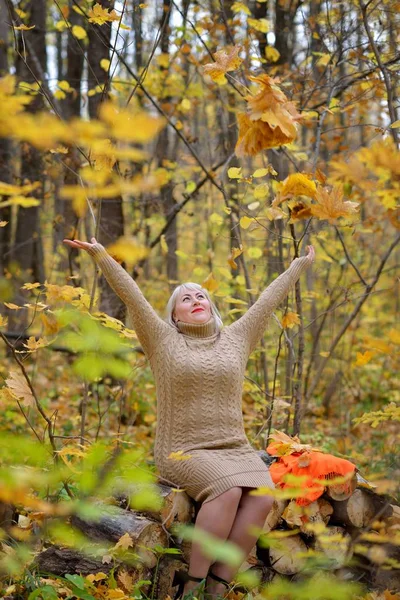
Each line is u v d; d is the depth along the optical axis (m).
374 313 9.23
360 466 4.93
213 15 5.87
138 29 6.45
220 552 1.75
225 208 4.32
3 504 2.80
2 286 1.36
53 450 2.73
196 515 3.14
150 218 6.25
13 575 2.60
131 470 1.66
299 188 2.91
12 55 8.23
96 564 2.84
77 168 5.39
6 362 6.90
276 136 2.65
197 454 3.07
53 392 6.72
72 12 7.23
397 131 4.04
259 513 2.95
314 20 5.13
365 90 4.68
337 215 2.85
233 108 5.97
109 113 0.92
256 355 5.32
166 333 3.31
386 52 4.80
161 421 3.24
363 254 7.32
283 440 2.96
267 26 5.08
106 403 6.10
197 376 3.17
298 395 4.43
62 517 2.13
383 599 3.08
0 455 1.37
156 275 8.36
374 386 7.69
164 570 2.96
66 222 6.11
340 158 5.04
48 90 5.62
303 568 3.09
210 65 3.07
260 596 2.87
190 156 6.82
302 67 6.29
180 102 6.39
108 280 3.28
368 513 3.24
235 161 6.19
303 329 4.44
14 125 0.99
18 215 8.22
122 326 3.55
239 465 3.04
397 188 2.25
